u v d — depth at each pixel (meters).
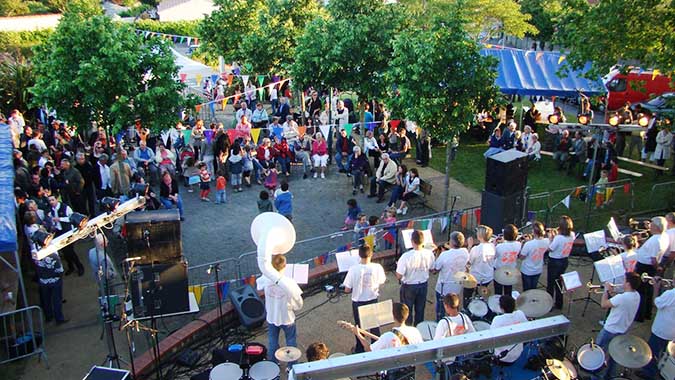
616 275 9.34
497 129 19.56
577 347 9.34
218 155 17.91
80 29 15.76
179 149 18.42
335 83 19.34
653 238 9.81
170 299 9.31
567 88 21.09
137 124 16.58
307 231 15.02
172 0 60.28
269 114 24.97
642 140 19.88
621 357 7.25
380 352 5.49
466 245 12.11
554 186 17.89
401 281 9.38
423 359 5.62
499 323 7.70
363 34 18.42
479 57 14.53
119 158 15.16
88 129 18.03
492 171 12.54
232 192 17.69
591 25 15.12
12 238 9.42
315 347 6.61
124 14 65.62
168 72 16.52
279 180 18.59
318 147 18.61
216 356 8.53
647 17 14.31
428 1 27.91
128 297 9.80
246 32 27.34
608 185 15.27
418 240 9.18
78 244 13.84
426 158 19.89
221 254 13.75
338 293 11.39
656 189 15.53
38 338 9.88
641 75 25.33
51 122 20.41
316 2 25.30
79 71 15.26
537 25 38.28
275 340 8.81
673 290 8.25
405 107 15.23
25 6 54.22
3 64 23.67
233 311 10.33
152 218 9.38
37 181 14.05
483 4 30.89
